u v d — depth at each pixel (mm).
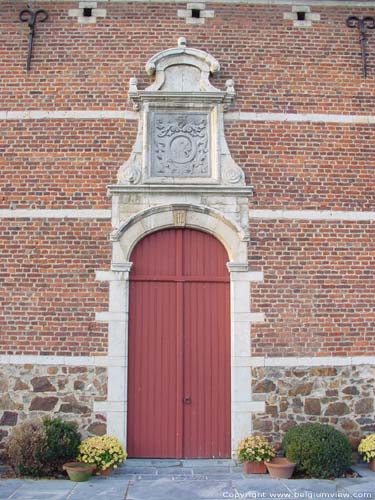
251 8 9477
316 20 9477
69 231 8703
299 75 9297
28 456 7570
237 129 9070
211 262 8844
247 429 8320
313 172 9016
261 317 8586
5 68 9180
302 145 9086
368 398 8484
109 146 8953
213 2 9469
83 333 8461
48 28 9328
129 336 8625
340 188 8992
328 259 8797
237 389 8406
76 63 9211
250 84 9227
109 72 9203
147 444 8414
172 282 8781
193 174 8906
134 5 9438
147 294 8742
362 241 8875
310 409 8398
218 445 8453
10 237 8680
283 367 8484
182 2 9469
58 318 8492
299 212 8875
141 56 9281
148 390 8531
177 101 9055
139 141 8969
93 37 9305
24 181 8828
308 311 8648
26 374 8352
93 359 8398
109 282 8586
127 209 8750
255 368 8469
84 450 7789
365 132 9195
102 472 7754
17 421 8250
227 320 8734
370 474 7758
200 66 9195
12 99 9078
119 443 8023
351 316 8680
